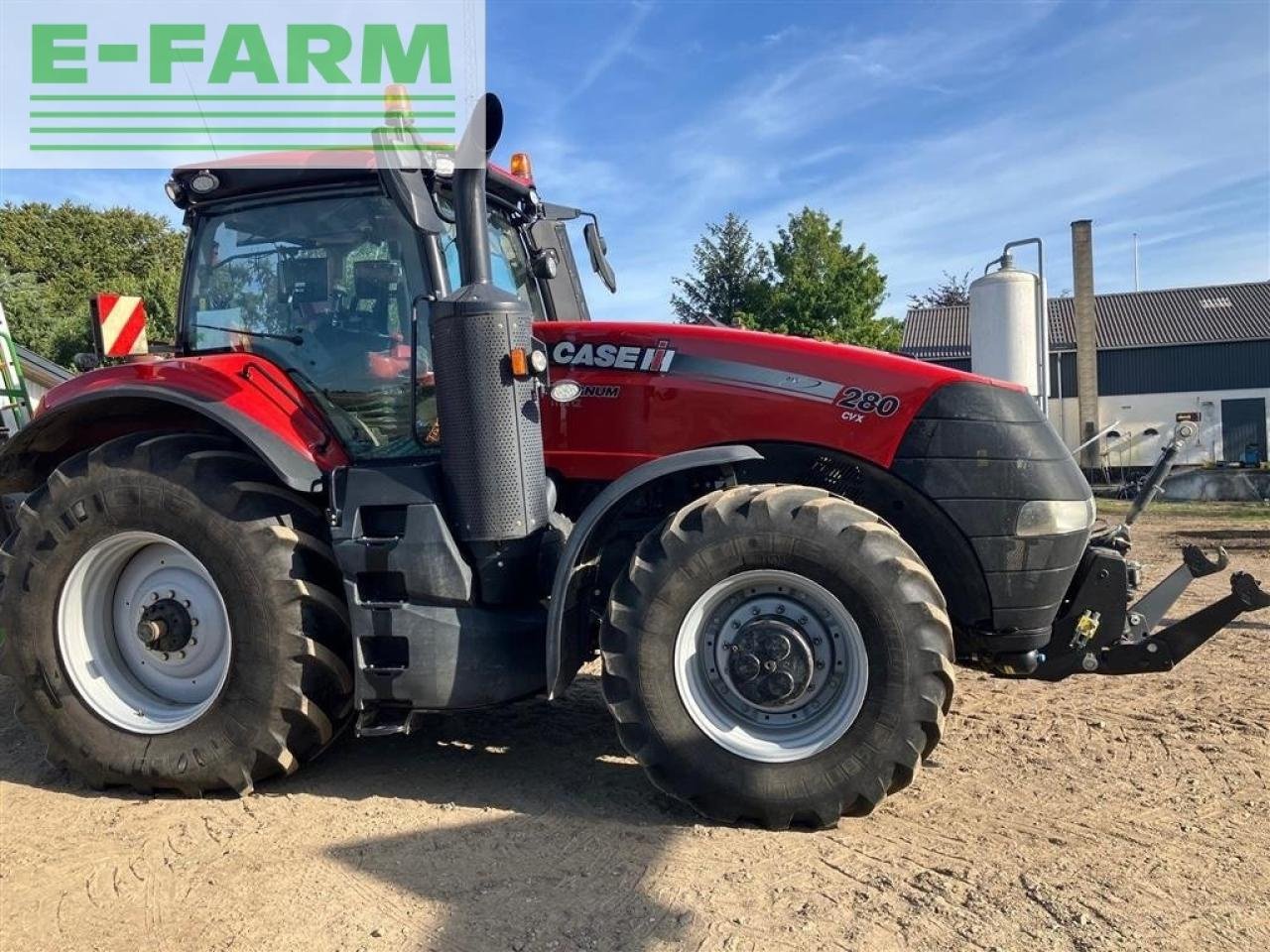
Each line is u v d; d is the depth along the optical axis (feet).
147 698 12.01
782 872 9.21
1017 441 10.94
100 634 12.09
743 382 11.56
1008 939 7.98
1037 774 11.75
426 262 11.79
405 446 11.96
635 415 11.83
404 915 8.54
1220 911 8.39
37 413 12.86
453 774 12.06
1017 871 9.18
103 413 12.53
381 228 12.12
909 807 10.77
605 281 15.53
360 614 10.94
